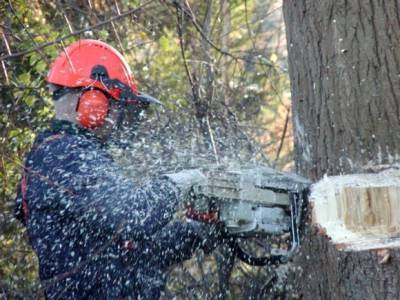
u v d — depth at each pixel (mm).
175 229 5895
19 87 8023
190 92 9312
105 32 8727
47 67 8227
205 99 8859
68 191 5332
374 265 5695
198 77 9695
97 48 5859
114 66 5848
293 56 6219
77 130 5703
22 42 8133
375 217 5043
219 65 10398
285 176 5414
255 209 5383
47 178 5410
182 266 7723
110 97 5801
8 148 7965
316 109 6000
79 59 5785
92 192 5305
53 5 9008
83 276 5555
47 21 9172
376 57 5676
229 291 7508
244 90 10594
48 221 5480
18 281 7684
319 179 5988
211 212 5422
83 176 5336
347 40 5762
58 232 5484
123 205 5242
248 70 11430
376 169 5617
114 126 5844
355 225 5078
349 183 5184
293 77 6254
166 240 5855
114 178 5355
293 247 5395
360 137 5723
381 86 5652
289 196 5363
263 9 13031
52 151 5469
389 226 5039
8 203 7770
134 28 9930
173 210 5297
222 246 7441
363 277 5773
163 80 10117
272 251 5828
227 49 11359
